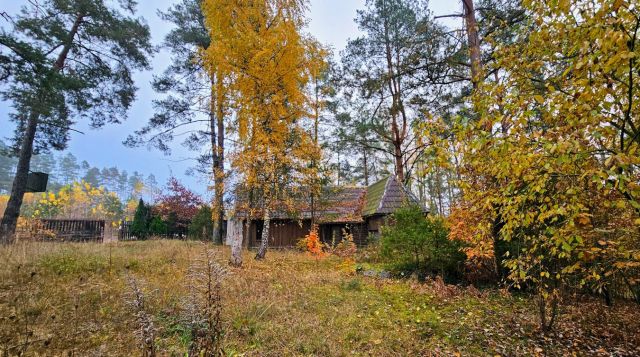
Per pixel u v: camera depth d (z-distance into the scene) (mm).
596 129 3389
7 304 5449
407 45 11094
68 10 13094
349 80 17562
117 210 37969
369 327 5676
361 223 20125
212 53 10086
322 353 4598
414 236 9266
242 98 10594
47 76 10359
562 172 3549
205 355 3844
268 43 10234
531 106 4020
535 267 5406
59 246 9930
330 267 11602
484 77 5191
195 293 4656
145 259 9672
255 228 20234
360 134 19891
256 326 5258
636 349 4996
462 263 9125
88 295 6148
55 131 15734
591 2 3287
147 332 3990
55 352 4191
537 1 3965
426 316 6402
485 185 5691
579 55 3521
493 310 6801
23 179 13805
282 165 11234
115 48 15312
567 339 5355
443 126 4805
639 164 3305
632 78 3418
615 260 4301
